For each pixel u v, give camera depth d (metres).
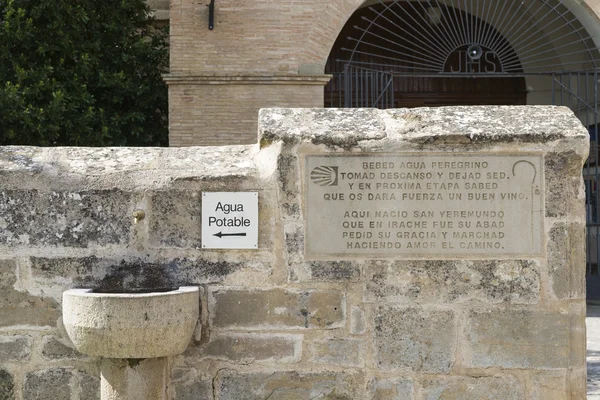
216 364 4.34
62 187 4.37
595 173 12.85
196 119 11.75
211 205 4.34
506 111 4.51
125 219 4.36
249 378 4.34
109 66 11.89
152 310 3.88
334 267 4.32
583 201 4.34
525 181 4.29
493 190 4.29
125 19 11.82
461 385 4.30
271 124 4.41
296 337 4.33
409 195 4.30
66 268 4.36
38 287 4.36
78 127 10.91
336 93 14.96
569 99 13.98
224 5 11.78
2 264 4.36
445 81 15.70
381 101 12.52
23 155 4.54
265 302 4.33
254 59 11.80
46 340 4.36
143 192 4.36
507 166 4.29
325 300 4.32
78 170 4.43
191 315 4.05
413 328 4.31
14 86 10.25
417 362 4.30
